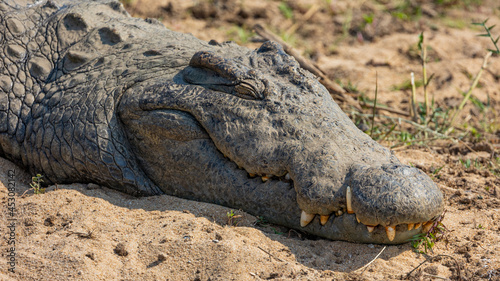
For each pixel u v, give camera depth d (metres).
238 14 34.81
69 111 16.72
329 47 32.69
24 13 20.56
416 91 28.06
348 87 27.25
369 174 12.45
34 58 19.06
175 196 15.62
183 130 14.91
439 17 37.69
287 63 15.49
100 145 15.81
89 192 15.55
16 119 17.81
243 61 15.55
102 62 17.77
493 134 23.58
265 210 14.05
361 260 12.72
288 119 13.84
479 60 31.75
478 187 17.61
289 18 35.16
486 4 40.81
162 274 11.96
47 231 13.45
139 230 13.41
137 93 15.82
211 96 14.78
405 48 32.81
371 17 34.09
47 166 16.95
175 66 16.44
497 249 13.27
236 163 14.12
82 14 19.73
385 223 12.02
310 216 13.09
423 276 12.06
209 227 13.39
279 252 12.75
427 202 12.12
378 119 24.92
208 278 11.83
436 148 21.86
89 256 12.24
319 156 13.07
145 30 19.34
